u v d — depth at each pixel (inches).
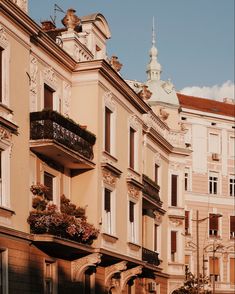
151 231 1566.2
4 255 889.5
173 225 1724.9
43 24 1277.1
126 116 1283.2
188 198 2346.2
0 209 883.4
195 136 2418.8
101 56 1278.3
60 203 1078.4
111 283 1244.5
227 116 2488.9
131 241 1294.3
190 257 2298.2
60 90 1108.5
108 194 1184.8
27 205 959.6
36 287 973.2
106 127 1195.3
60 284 1053.8
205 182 2399.1
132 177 1298.0
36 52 1025.5
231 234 2412.6
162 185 1675.7
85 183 1120.2
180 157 1769.2
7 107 916.0
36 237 952.3
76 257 1090.7
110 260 1187.3
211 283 2320.4
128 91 1268.5
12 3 917.2
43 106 1043.9
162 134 1702.8
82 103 1142.3
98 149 1127.6
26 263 942.4
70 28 1162.0
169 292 1689.2
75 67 1144.8
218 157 2445.9
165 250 1680.6
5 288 885.2
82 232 1042.7
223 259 2375.7
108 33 1304.1
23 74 968.3
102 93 1159.0
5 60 923.4
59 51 1084.5
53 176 1067.9
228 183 2453.2
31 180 986.1
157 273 1573.6
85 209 1111.0
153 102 1891.0
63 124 1006.4
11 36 938.1
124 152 1263.5
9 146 917.8
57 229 978.1
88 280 1144.8
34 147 979.3
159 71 2090.3
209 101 2573.8
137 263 1286.9
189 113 2426.2
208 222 2367.1
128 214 1272.1
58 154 1023.6
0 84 917.2
